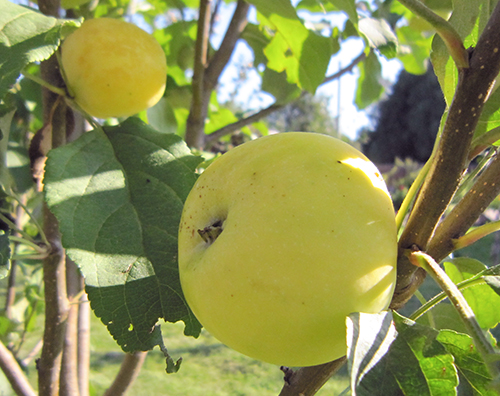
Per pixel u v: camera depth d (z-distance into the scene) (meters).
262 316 0.12
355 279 0.12
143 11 0.49
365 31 0.28
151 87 0.23
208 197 0.15
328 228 0.12
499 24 0.12
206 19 0.35
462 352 0.13
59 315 0.24
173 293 0.17
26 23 0.15
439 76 0.17
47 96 0.24
